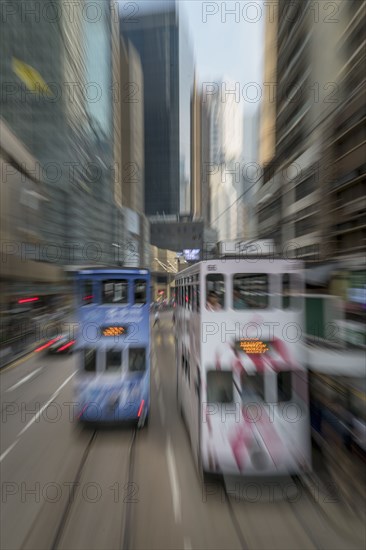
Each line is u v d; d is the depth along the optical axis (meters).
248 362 7.49
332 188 20.33
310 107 24.45
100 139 54.44
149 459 8.80
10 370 19.31
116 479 7.85
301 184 26.16
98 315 10.45
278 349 7.59
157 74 81.50
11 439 10.09
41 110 36.69
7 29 29.06
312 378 9.73
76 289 10.48
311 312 10.24
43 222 36.53
